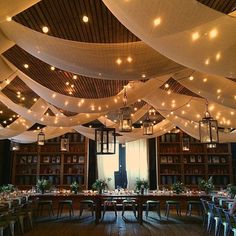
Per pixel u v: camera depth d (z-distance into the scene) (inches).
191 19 104.0
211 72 137.7
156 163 494.6
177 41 115.5
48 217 366.3
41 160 497.7
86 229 288.2
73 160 497.4
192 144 498.6
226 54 121.0
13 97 347.3
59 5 164.1
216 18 103.3
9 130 330.3
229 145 493.7
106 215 386.6
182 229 289.1
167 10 101.1
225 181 485.1
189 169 494.6
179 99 278.2
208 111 280.8
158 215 377.7
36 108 317.1
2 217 215.6
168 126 382.9
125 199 400.8
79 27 186.5
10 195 348.5
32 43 152.3
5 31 152.3
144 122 337.1
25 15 174.6
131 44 144.2
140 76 167.0
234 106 229.6
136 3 101.5
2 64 217.5
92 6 163.8
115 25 182.5
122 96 240.8
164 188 442.0
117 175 503.2
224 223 227.8
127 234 265.1
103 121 368.8
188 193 381.7
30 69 263.0
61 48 148.6
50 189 399.2
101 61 153.3
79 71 166.4
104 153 300.7
